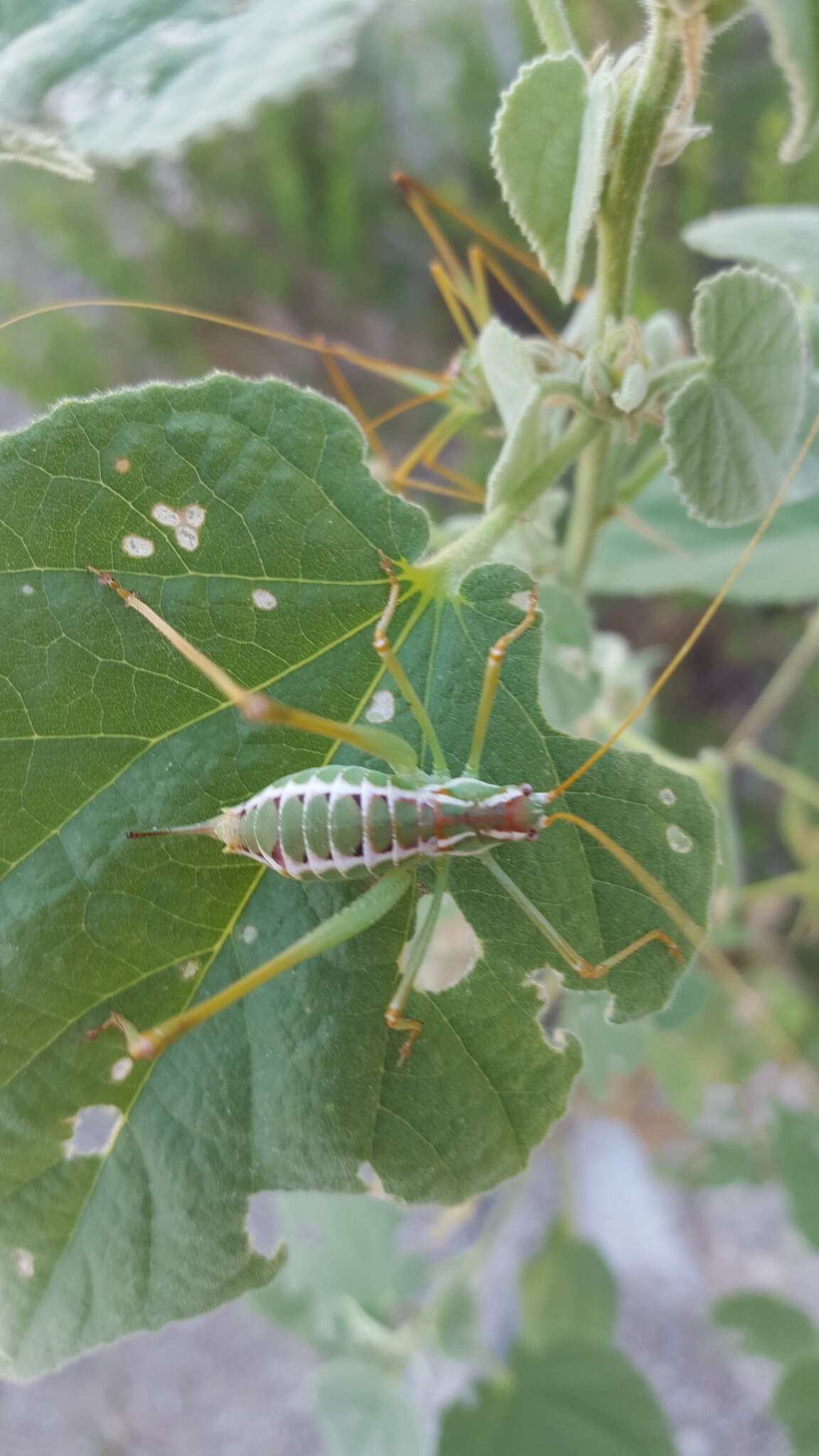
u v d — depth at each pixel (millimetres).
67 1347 58
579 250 58
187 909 62
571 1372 116
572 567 93
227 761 62
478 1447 111
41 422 55
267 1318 131
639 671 131
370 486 60
